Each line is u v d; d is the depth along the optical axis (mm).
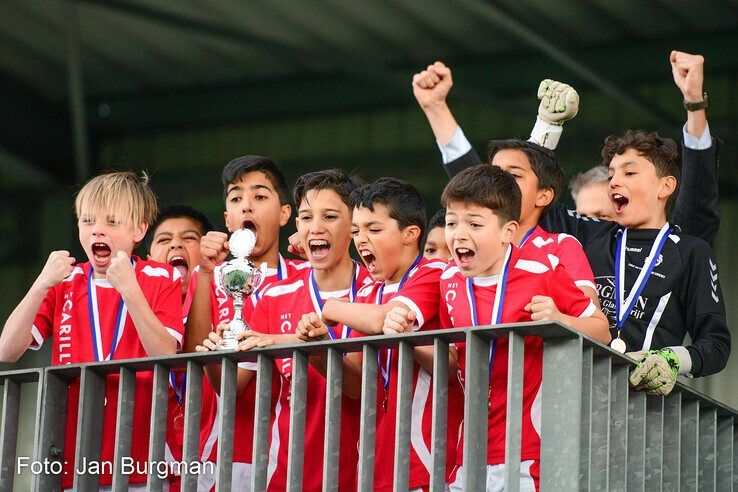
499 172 7406
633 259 8641
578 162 21094
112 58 23562
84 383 7605
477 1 19547
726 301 20422
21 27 22266
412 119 23078
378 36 21938
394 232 8273
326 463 6930
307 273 8742
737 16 20344
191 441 7312
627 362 7137
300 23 21594
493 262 7387
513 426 6504
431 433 7391
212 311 9039
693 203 9164
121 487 7441
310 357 7734
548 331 6543
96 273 8562
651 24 20734
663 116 20578
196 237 10695
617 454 7047
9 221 24672
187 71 24031
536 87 21953
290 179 23562
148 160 24578
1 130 23141
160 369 7477
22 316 8188
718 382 20141
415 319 7566
